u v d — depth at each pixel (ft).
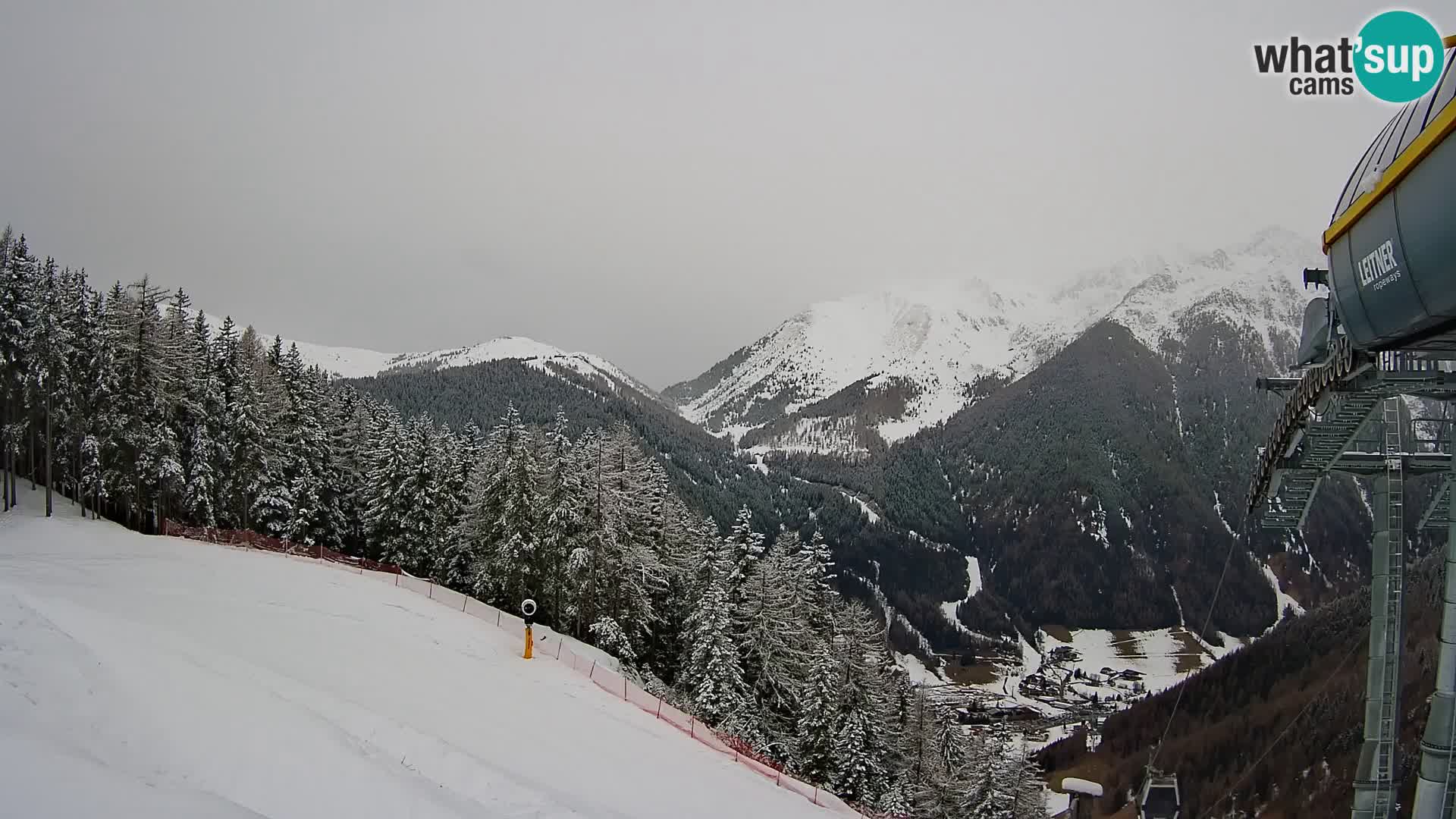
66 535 156.97
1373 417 82.74
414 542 192.44
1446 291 48.44
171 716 49.11
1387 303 54.70
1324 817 182.70
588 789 68.85
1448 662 65.98
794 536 188.96
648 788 76.02
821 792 112.27
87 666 53.01
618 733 95.40
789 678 155.53
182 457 187.11
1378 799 82.53
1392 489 83.66
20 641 54.29
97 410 176.45
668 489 223.92
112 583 108.78
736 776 96.63
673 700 139.95
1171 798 231.50
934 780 172.76
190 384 188.65
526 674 111.65
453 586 187.93
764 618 152.87
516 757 71.46
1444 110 45.80
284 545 183.42
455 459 201.16
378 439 220.84
